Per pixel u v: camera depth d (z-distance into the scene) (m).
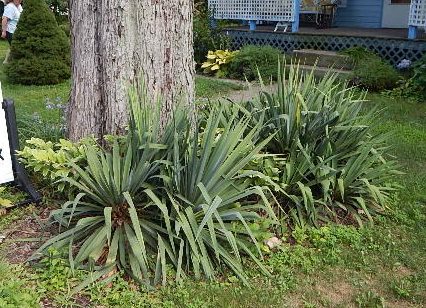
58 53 10.27
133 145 3.53
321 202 4.03
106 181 3.33
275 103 4.48
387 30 12.25
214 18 12.88
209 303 3.06
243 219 3.36
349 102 4.58
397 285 3.36
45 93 9.34
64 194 4.08
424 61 8.77
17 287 2.93
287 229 3.95
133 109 3.55
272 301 3.12
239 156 3.61
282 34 11.73
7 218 3.86
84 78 4.21
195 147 3.36
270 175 3.99
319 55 10.42
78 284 3.08
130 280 3.19
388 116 7.34
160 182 3.59
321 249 3.75
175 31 4.12
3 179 4.11
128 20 3.95
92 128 4.25
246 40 12.41
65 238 3.36
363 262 3.62
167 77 4.14
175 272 3.28
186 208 3.34
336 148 4.34
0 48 15.97
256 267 3.48
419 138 6.45
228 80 10.52
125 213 3.47
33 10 10.05
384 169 4.38
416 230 4.11
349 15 13.65
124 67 4.02
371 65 9.07
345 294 3.28
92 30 4.11
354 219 4.22
